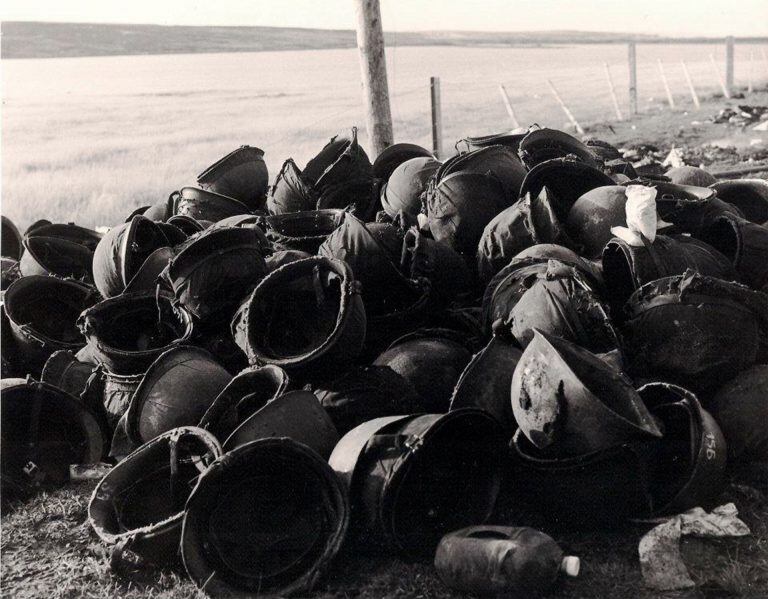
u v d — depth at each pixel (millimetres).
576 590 4340
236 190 8945
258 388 5602
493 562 4199
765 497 5020
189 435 5145
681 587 4281
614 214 6602
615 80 27891
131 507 5359
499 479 5012
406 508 4844
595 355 5004
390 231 6910
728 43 24812
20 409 6094
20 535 5426
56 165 15750
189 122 19969
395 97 22484
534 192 7457
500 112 22938
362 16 11453
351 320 5477
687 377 5402
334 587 4555
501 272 6184
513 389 4898
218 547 4672
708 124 19812
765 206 8328
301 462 4641
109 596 4723
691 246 6242
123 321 6656
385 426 4828
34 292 7668
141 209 9312
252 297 5859
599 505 4688
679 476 4824
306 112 20938
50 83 24203
